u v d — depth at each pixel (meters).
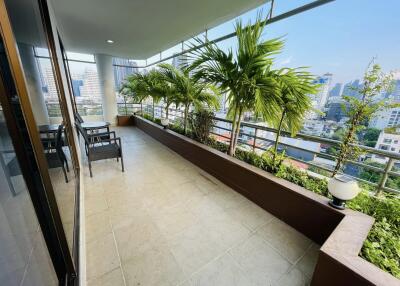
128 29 3.65
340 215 1.40
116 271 1.27
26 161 0.77
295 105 1.87
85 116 6.63
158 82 3.92
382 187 1.57
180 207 2.02
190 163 3.32
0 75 0.64
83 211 1.88
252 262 1.38
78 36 4.12
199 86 2.85
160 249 1.46
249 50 1.91
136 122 6.57
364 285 0.85
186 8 2.74
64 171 1.66
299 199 1.67
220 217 1.88
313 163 2.03
